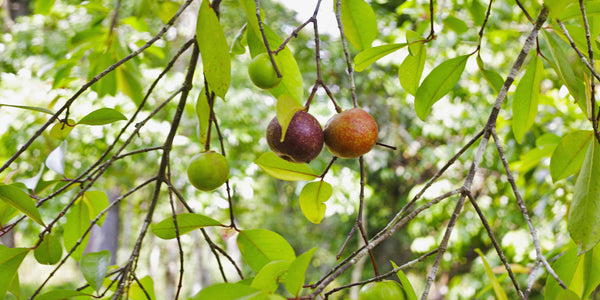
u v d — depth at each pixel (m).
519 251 5.83
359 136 1.23
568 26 1.41
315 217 1.50
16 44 6.82
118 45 2.66
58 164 1.63
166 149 1.60
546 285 1.31
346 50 1.35
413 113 8.39
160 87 6.04
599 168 1.11
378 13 6.86
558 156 1.33
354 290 8.85
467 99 6.66
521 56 1.27
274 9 8.54
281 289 8.85
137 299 1.73
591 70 1.11
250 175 6.83
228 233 1.44
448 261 7.21
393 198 10.63
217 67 1.29
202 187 1.36
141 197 12.13
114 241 10.38
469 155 6.66
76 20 7.12
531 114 1.70
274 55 1.29
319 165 7.13
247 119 7.03
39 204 1.54
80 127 5.75
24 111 5.45
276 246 1.43
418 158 9.52
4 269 1.41
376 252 10.73
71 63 3.14
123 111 5.96
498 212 7.08
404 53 5.83
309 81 7.73
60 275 13.48
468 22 5.27
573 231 1.12
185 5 1.32
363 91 8.80
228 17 8.36
